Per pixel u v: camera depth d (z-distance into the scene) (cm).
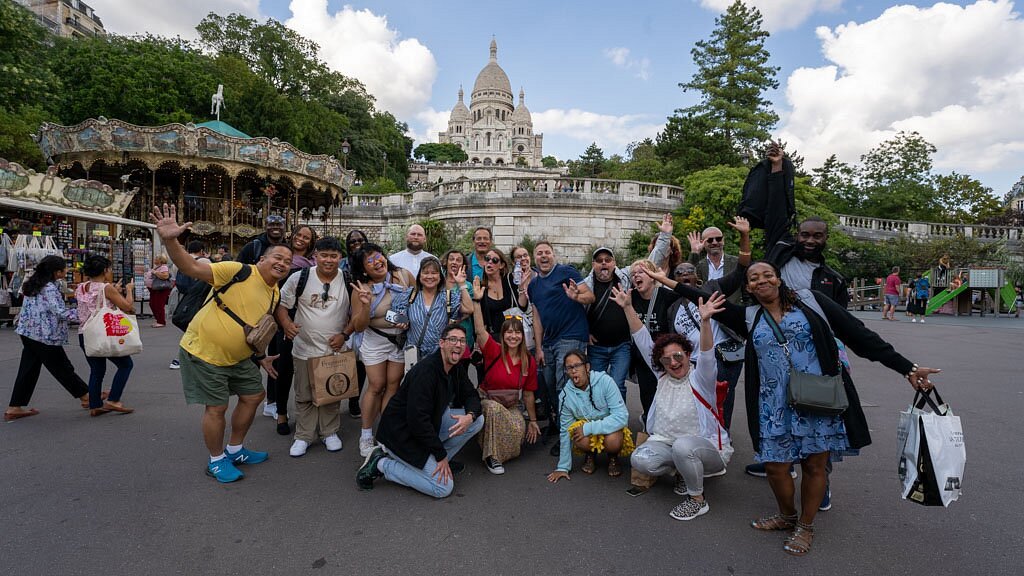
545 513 342
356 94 6034
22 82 2619
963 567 274
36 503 342
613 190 2711
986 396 654
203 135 1750
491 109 12950
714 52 3978
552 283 492
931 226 3481
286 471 412
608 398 414
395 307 450
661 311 471
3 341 974
